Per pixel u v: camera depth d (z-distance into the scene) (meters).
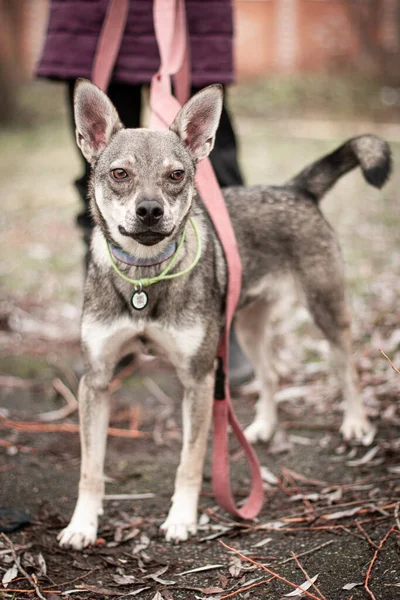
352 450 3.37
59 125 15.70
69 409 3.98
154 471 3.26
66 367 4.53
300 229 3.53
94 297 2.80
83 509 2.70
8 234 7.44
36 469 3.25
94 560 2.52
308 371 4.39
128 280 2.73
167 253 2.71
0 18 15.16
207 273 2.87
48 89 18.75
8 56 15.31
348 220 7.72
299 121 16.36
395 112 17.50
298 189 3.67
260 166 10.88
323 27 20.86
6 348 4.81
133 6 3.62
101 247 2.81
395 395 3.91
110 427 3.76
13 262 6.42
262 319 3.68
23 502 2.93
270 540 2.60
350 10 20.45
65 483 3.13
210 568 2.42
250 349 3.70
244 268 3.39
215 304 2.89
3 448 3.47
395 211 8.13
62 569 2.45
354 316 4.91
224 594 2.25
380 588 2.20
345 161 3.66
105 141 2.81
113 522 2.80
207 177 3.10
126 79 3.68
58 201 8.88
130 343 2.89
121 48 3.66
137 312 2.77
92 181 2.81
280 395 4.09
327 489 2.96
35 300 5.58
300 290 3.60
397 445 3.33
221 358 2.92
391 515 2.63
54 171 10.84
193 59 3.77
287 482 3.09
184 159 2.74
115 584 2.34
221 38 3.80
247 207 3.47
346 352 3.58
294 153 11.99
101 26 3.66
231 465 3.32
